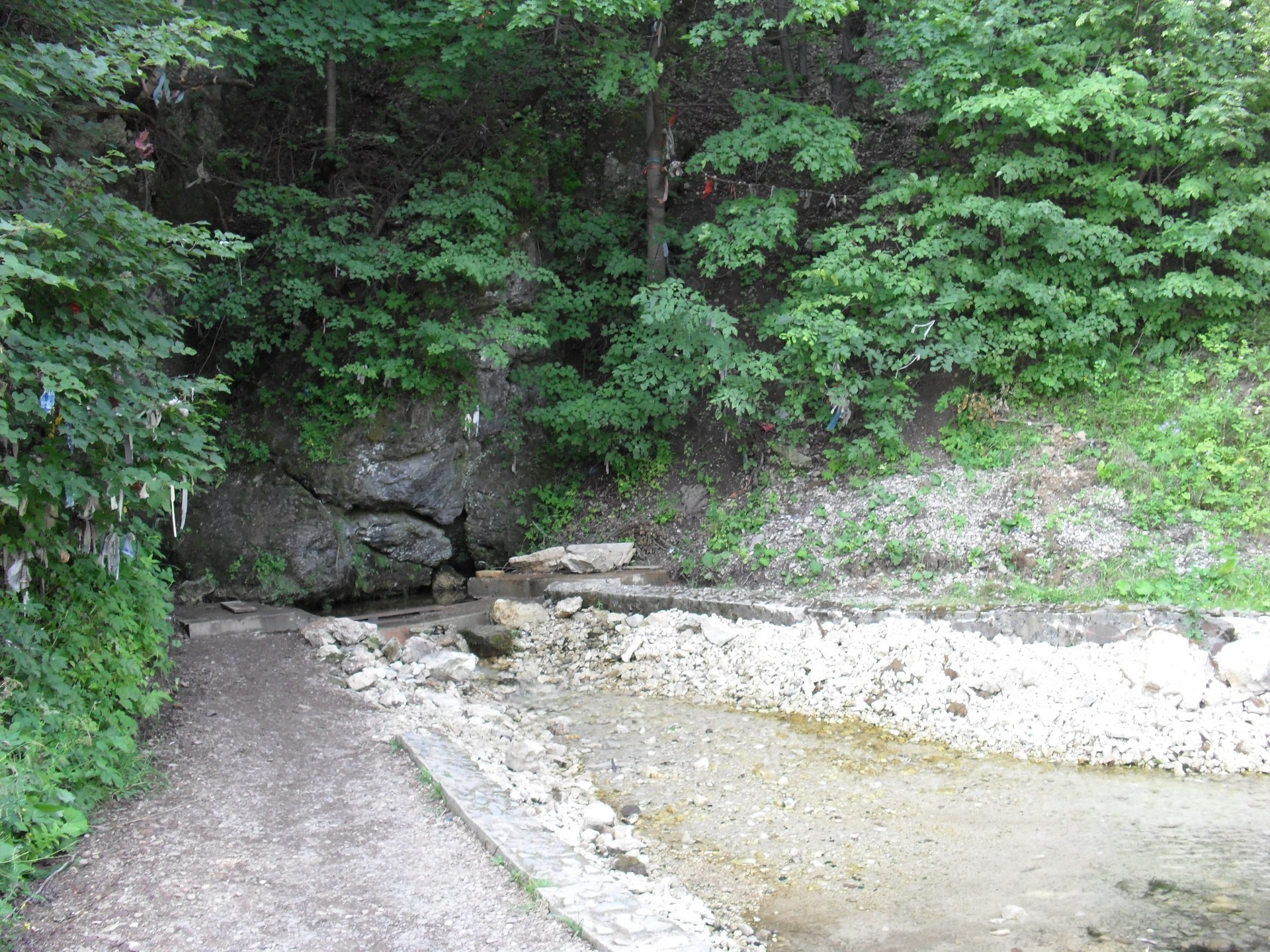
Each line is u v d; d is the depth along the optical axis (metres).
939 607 9.39
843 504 12.12
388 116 14.28
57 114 6.50
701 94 15.67
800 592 11.05
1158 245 11.37
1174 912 5.06
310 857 5.01
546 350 14.29
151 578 6.90
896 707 8.44
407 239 13.21
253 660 9.17
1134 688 7.97
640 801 6.81
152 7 6.46
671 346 12.45
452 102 13.95
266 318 13.27
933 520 11.23
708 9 14.98
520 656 10.57
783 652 9.57
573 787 6.98
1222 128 10.90
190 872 4.76
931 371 12.70
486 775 6.48
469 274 12.32
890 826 6.31
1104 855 5.77
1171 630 8.25
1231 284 11.08
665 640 10.36
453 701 8.64
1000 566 10.44
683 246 13.31
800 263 14.01
